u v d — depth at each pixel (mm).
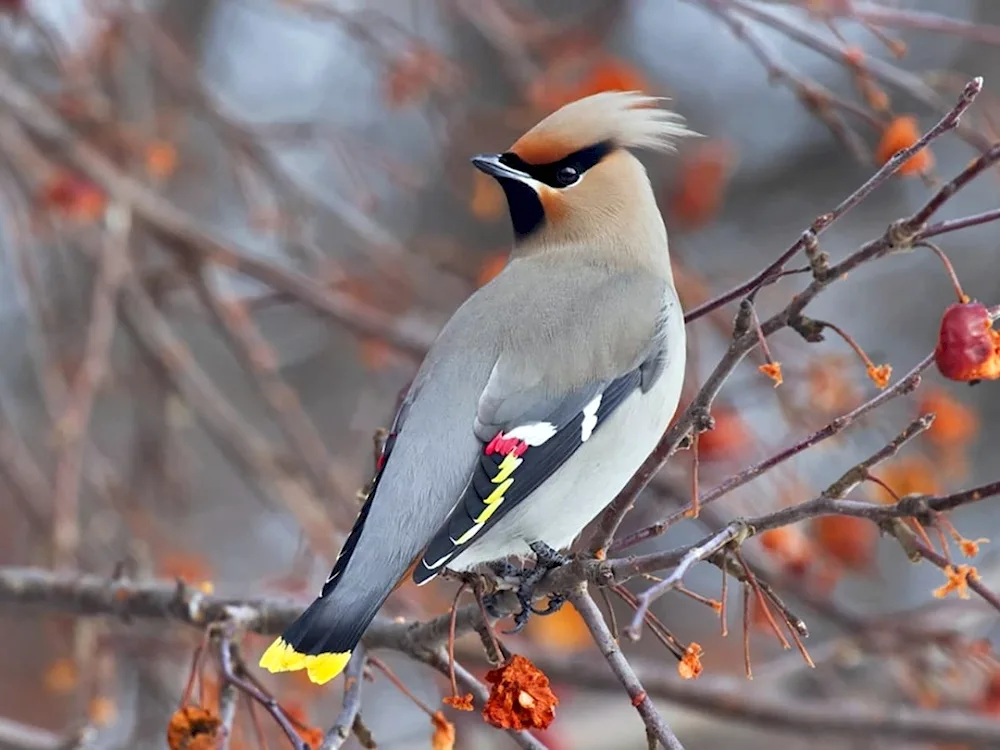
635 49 17734
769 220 17766
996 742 10820
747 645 6578
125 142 12758
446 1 12680
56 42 12336
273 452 12219
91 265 13562
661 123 8930
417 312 13570
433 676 11430
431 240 14312
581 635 12094
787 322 6449
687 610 15883
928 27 9930
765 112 17969
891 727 11031
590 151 8812
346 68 17422
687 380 11875
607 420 7910
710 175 12664
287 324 16625
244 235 15664
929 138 6184
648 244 8734
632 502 6793
